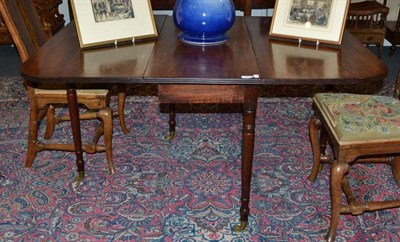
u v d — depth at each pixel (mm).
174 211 1991
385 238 1818
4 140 2596
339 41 1891
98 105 2141
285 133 2691
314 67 1646
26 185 2170
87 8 1902
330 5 1913
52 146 2299
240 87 1589
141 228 1883
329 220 1930
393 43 4055
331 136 1764
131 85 3359
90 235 1839
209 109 3016
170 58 1745
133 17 1989
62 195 2096
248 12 3068
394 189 2148
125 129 2674
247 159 1718
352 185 2180
